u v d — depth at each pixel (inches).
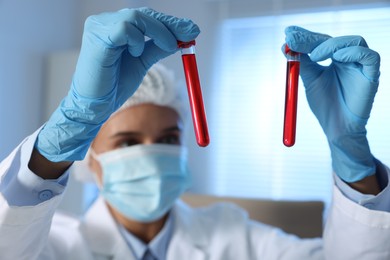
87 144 25.9
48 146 25.0
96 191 77.9
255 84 91.6
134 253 43.5
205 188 92.5
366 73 25.9
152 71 43.2
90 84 23.4
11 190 25.5
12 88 74.5
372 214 29.0
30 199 25.8
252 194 90.0
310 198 85.8
